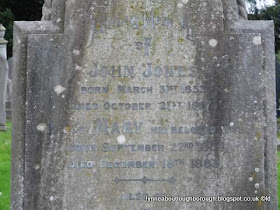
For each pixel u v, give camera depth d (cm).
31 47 407
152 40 410
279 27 2123
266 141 414
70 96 407
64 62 407
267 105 415
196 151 409
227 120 409
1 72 1144
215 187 409
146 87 409
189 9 412
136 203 409
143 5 411
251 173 411
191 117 409
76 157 407
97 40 408
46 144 407
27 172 408
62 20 412
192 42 411
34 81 407
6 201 591
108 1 410
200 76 409
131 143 408
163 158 408
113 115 408
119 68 408
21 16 2166
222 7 415
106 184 408
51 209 408
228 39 411
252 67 411
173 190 409
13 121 412
